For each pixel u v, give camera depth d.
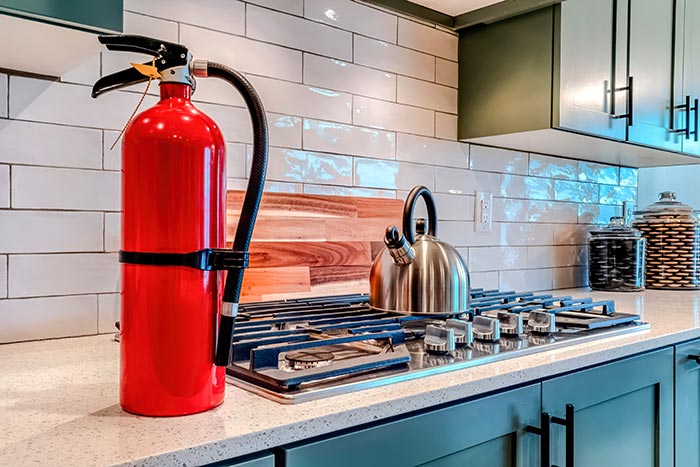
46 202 1.02
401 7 1.53
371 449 0.67
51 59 0.93
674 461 1.19
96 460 0.50
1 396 0.69
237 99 1.25
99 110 1.07
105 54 1.08
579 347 0.98
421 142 1.61
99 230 1.08
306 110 1.36
